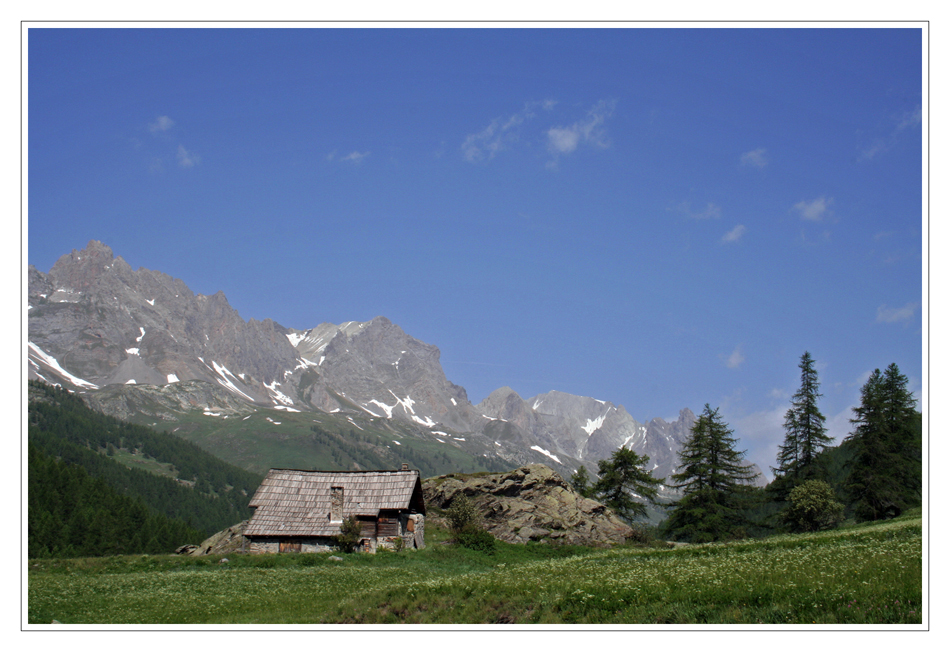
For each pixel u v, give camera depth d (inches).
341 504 2223.2
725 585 1023.0
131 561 1852.9
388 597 1175.0
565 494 2878.9
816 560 1242.6
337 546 2117.4
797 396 3334.2
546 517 2674.7
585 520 2714.1
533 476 2925.7
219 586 1508.4
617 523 2792.8
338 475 2317.9
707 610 911.7
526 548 2393.0
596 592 1045.8
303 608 1226.6
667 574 1220.5
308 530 2156.7
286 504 2235.5
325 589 1478.8
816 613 862.5
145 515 7775.6
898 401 3051.2
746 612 890.7
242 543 2230.6
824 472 3169.3
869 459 2960.1
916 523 1844.2
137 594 1401.3
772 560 1333.7
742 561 1396.4
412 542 2220.7
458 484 2898.6
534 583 1184.8
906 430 3004.4
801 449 3262.8
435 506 2837.1
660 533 3117.6
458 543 2301.9
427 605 1101.1
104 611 1228.5
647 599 983.0
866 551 1326.3
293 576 1654.8
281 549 2135.8
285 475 2324.1
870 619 830.5
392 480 2267.5
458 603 1083.3
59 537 6309.1
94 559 1865.2
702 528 2938.0
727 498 3043.8
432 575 1759.4
